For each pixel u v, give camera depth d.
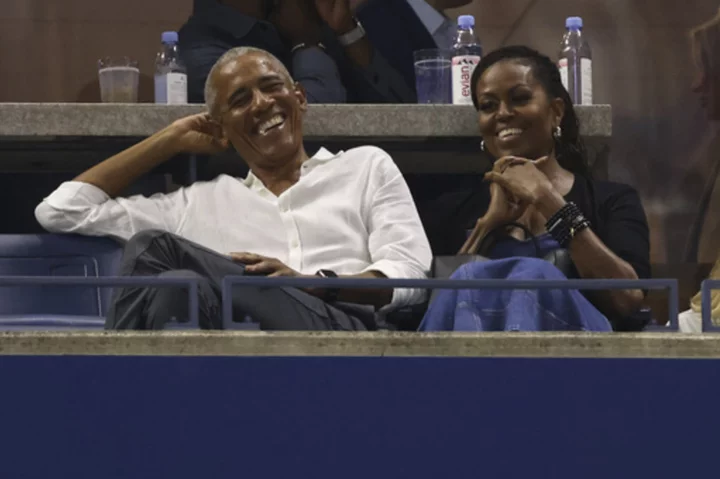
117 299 7.42
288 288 7.72
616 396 6.07
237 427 6.00
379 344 6.05
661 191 12.48
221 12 10.99
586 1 12.64
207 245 9.39
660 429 6.07
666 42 12.63
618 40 12.63
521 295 7.37
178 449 5.98
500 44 12.52
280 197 9.41
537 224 9.17
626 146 12.56
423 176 11.23
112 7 12.29
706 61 12.55
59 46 12.27
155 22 12.32
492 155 9.86
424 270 9.09
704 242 12.30
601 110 10.12
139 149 9.59
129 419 5.99
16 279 6.67
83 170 11.33
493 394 6.05
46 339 6.02
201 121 9.72
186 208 9.51
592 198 9.27
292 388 6.02
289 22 11.07
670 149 12.54
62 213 9.22
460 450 6.03
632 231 9.09
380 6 11.19
